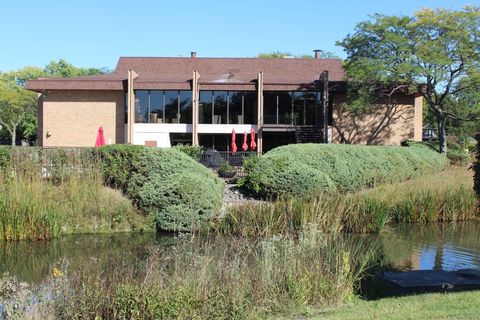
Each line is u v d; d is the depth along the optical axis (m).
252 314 7.47
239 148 42.44
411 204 19.33
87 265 9.50
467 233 17.16
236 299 7.46
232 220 16.23
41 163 18.16
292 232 14.65
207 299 7.29
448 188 20.73
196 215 16.75
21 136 77.75
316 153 24.28
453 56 36.38
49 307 7.11
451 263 12.65
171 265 9.21
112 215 17.08
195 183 17.16
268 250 9.36
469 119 38.22
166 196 17.22
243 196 21.59
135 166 18.25
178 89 41.09
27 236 15.39
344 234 16.34
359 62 37.31
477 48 36.12
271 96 42.25
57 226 15.81
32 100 65.12
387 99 42.34
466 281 10.20
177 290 7.38
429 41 35.66
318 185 21.20
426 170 29.62
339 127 42.66
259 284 8.23
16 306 7.00
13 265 12.28
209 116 42.19
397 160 27.86
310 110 42.25
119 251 13.51
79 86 41.38
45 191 17.03
